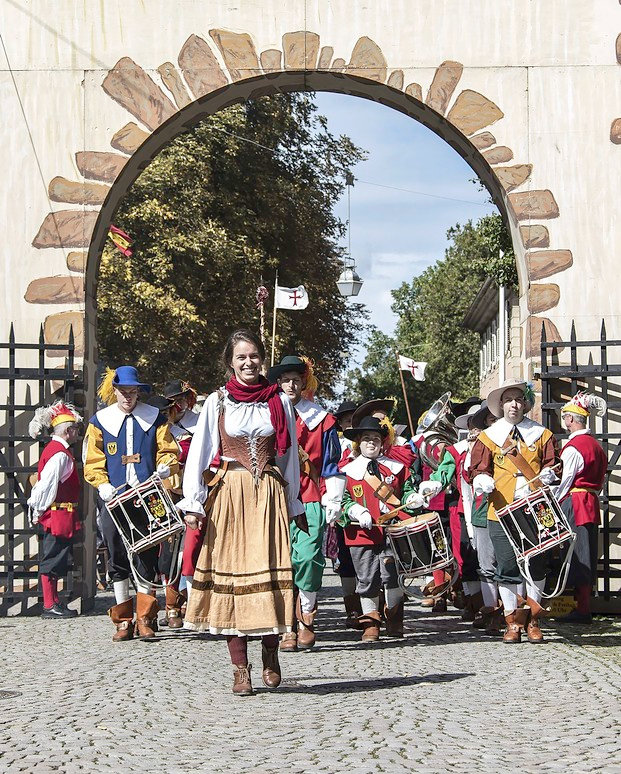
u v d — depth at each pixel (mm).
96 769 5297
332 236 35344
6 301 12859
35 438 12266
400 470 10477
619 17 12805
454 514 11617
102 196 12914
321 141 34906
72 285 12859
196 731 6188
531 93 12781
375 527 10281
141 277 29453
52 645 10016
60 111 12945
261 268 31250
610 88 12758
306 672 8453
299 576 9820
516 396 10094
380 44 12828
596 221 12664
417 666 8695
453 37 12828
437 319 66250
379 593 10594
